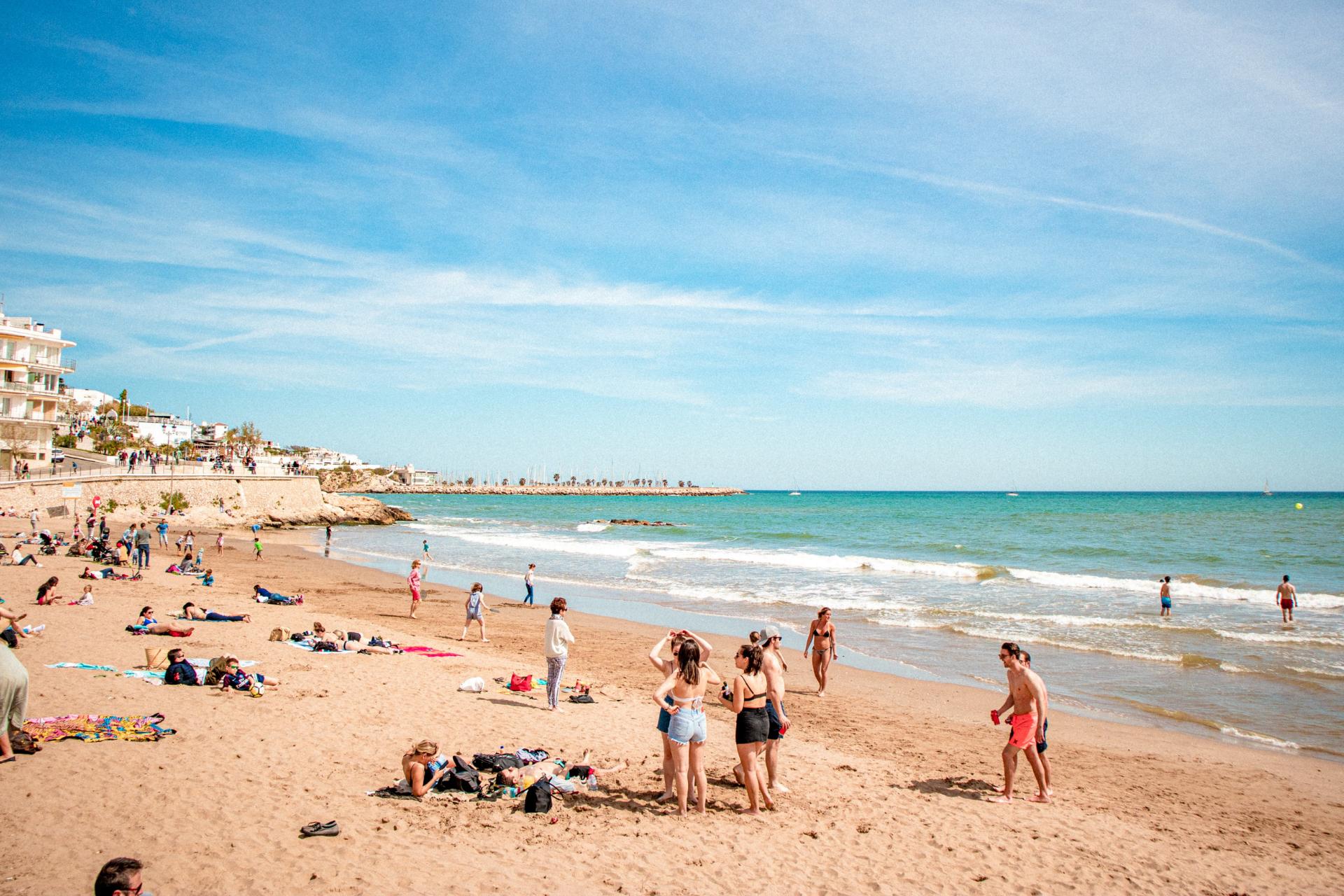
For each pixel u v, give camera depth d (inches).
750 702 318.0
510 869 253.1
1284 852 318.0
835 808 332.5
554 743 396.8
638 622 921.5
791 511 4879.4
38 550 1152.8
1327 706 574.9
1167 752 474.0
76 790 289.1
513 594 1170.6
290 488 2775.6
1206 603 1077.8
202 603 823.7
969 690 623.2
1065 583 1294.3
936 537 2421.3
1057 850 302.5
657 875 257.0
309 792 307.7
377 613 917.2
